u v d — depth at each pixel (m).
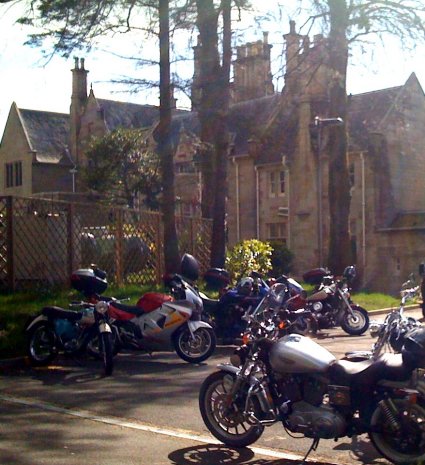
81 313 12.34
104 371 11.70
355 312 16.55
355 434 7.03
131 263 21.00
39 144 58.56
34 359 12.29
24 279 18.44
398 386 6.73
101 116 56.56
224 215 21.34
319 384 7.07
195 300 12.79
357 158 41.00
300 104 41.47
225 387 7.63
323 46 22.55
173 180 19.23
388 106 42.03
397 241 39.59
